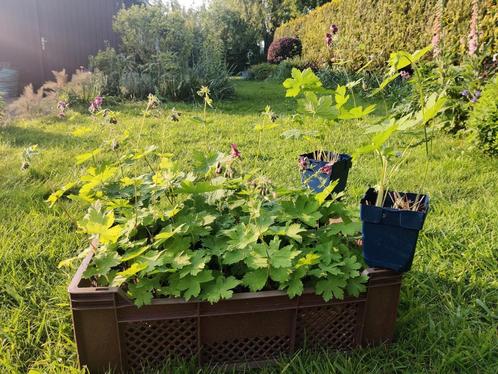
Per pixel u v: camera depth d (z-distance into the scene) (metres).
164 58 7.38
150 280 1.30
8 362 1.33
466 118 4.11
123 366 1.31
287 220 1.50
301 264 1.31
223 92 7.76
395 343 1.45
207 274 1.30
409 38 6.86
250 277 1.34
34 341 1.46
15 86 8.21
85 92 6.73
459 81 4.38
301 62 12.24
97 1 10.22
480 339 1.43
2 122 4.91
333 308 1.40
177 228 1.36
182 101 7.24
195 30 8.58
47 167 3.25
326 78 8.68
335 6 9.77
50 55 9.28
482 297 1.67
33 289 1.74
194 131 4.64
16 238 2.08
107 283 1.37
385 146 1.55
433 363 1.37
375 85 6.94
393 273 1.38
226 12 17.52
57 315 1.57
